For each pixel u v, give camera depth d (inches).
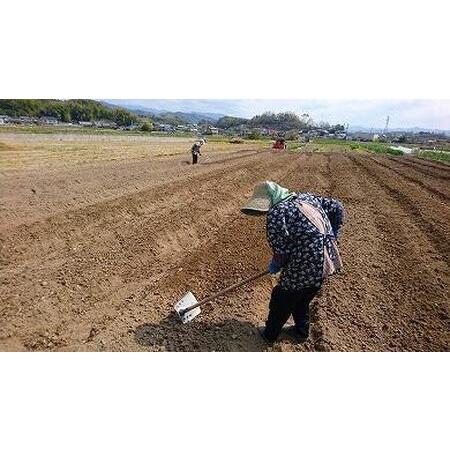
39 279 215.0
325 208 162.2
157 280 225.5
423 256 285.6
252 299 207.8
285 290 156.9
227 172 673.0
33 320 178.2
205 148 1393.9
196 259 259.1
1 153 718.5
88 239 281.1
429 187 637.9
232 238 306.8
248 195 497.4
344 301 209.0
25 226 290.2
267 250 284.0
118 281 221.0
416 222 386.9
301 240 147.6
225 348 168.1
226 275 235.9
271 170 776.9
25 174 498.3
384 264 264.7
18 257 241.4
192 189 485.7
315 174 764.0
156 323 182.7
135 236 292.4
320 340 175.6
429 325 192.5
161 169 660.1
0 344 161.6
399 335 183.3
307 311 174.9
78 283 214.1
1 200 352.5
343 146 2288.4
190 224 335.0
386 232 345.4
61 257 247.1
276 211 147.6
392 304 210.2
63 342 166.2
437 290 229.0
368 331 184.9
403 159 1349.7
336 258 155.7
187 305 186.4
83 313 187.3
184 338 172.9
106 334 172.6
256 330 181.3
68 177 497.0
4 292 198.8
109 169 609.9
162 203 399.9
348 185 629.0
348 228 349.7
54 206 352.8
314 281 152.9
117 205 370.0
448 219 401.4
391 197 529.0
